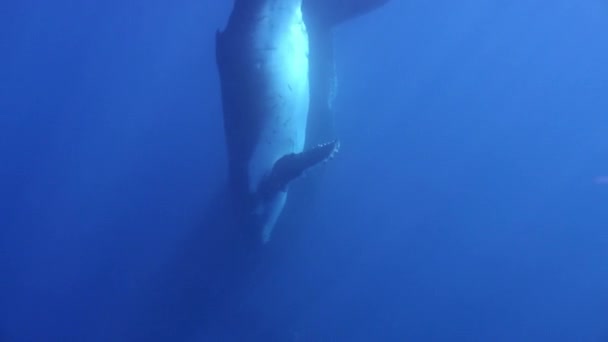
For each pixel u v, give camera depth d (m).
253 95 5.59
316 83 6.96
